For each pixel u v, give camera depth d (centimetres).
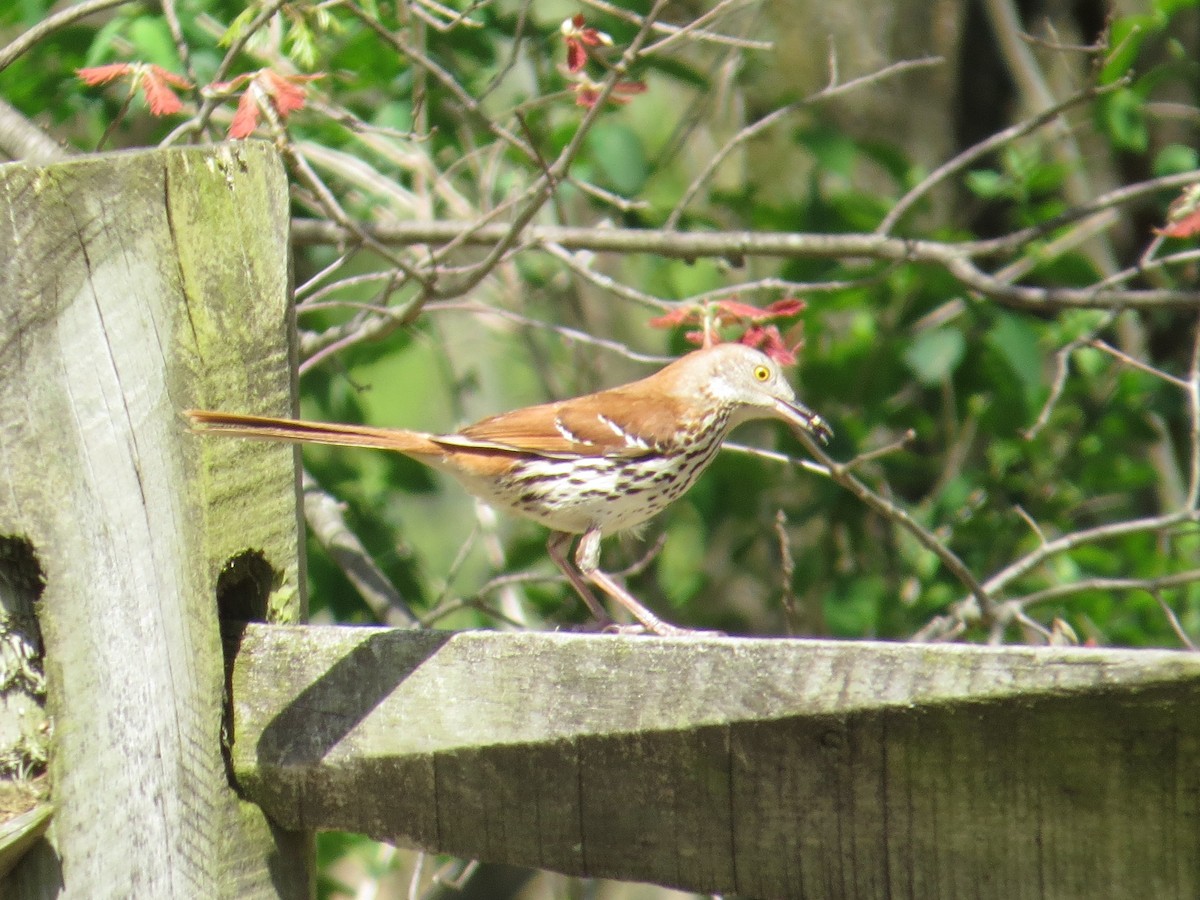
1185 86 1367
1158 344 1340
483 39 1092
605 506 786
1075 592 966
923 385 1170
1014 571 959
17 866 475
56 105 1066
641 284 1430
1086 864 384
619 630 759
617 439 782
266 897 479
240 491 480
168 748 470
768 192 1360
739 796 420
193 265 474
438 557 1684
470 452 757
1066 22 1427
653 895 1468
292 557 494
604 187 1214
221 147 483
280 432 468
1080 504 1141
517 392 1630
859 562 1156
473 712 450
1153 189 951
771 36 1353
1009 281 1119
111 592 468
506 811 447
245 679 477
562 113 1312
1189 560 1190
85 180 462
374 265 1411
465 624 1308
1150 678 366
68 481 464
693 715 421
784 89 1355
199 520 471
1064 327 1145
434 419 1811
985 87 1391
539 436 773
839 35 1336
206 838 469
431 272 862
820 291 1094
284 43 1009
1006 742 388
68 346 462
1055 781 385
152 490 469
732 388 826
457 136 1159
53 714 469
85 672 469
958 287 1085
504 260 1005
